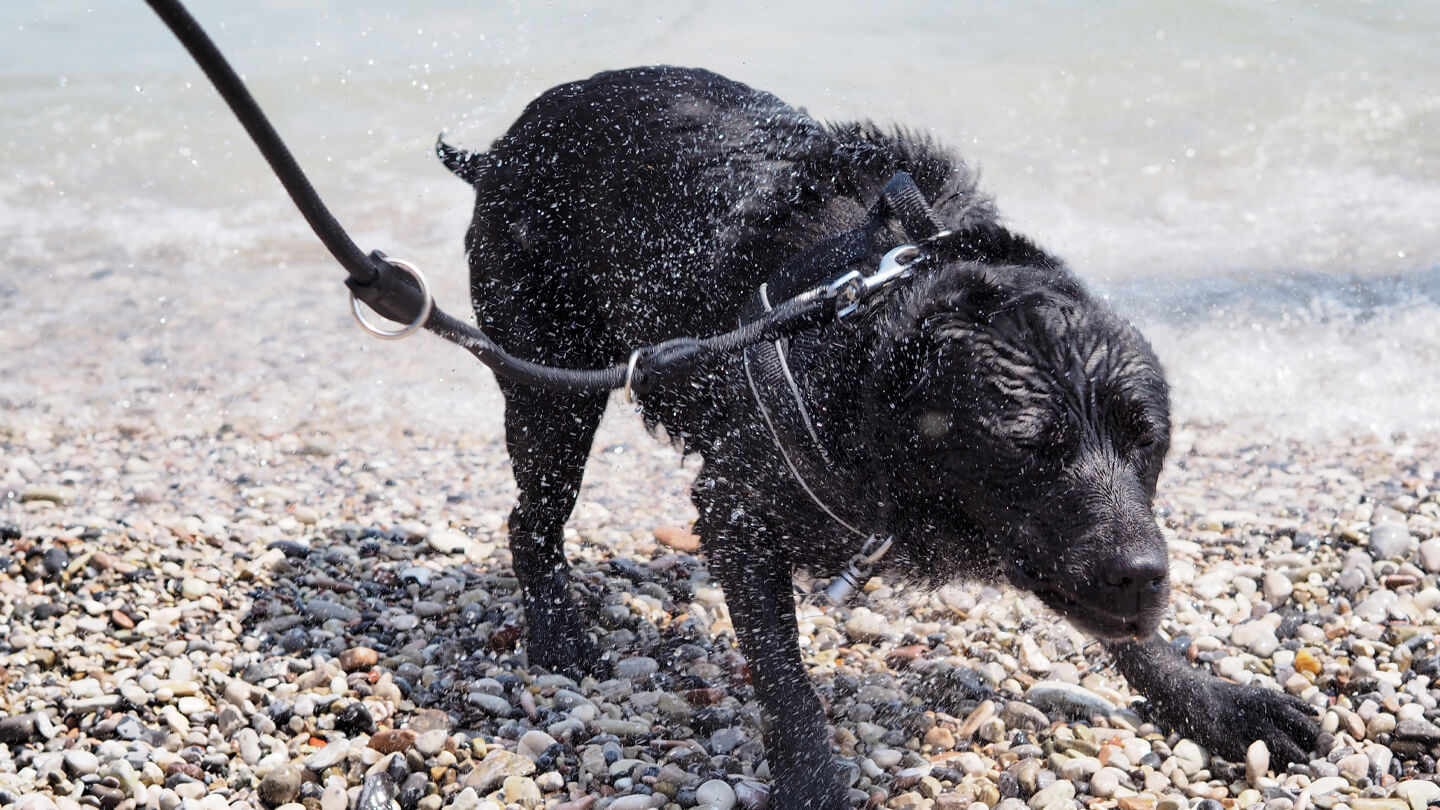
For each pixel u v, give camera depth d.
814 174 3.77
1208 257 7.69
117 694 4.10
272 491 5.78
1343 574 4.75
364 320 2.53
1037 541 2.81
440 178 8.77
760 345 3.37
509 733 4.01
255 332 7.58
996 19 10.12
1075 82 9.38
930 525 3.09
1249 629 4.44
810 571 3.66
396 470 6.06
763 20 9.91
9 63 10.24
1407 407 6.27
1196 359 6.75
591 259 4.21
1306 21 10.15
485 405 6.79
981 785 3.67
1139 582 2.72
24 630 4.45
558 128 4.33
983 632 4.46
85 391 6.89
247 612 4.68
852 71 9.21
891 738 3.93
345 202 8.58
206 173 9.20
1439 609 4.52
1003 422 2.80
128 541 5.09
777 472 3.41
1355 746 3.79
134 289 8.05
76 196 9.01
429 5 10.43
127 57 10.40
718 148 3.98
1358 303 7.19
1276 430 6.15
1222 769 3.79
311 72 9.73
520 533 4.62
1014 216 8.04
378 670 4.32
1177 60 9.67
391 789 3.72
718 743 3.96
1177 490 5.62
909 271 3.17
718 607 4.79
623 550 5.27
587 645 4.48
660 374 3.04
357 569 5.07
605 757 3.89
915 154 3.73
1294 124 8.98
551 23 9.85
